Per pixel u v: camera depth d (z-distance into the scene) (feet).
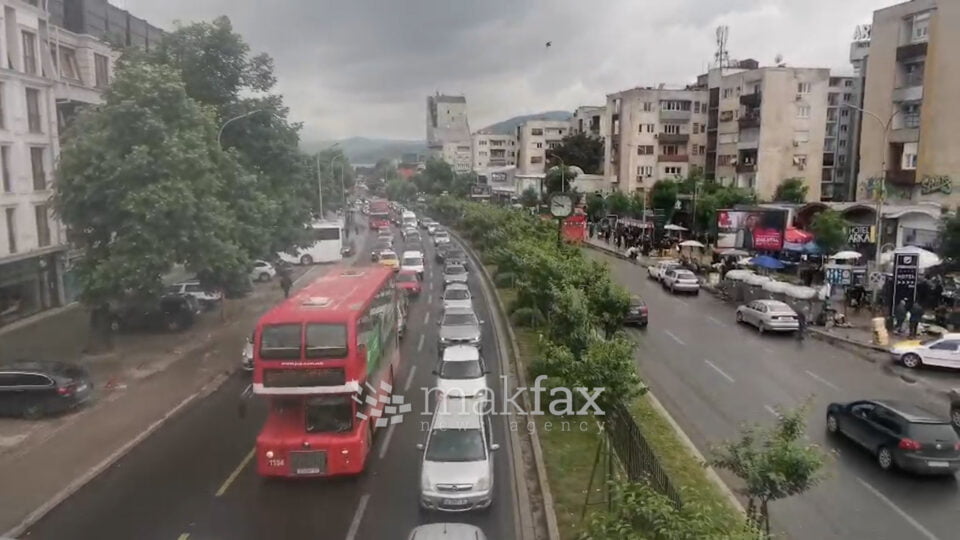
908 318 103.24
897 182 151.84
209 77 118.11
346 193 374.63
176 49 116.67
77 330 108.78
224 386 82.79
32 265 118.11
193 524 48.73
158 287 87.51
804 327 104.32
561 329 68.95
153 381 83.30
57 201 87.66
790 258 151.23
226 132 119.44
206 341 102.94
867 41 252.62
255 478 56.54
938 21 141.90
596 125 352.08
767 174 233.14
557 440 62.13
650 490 29.86
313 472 54.24
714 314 123.24
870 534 46.21
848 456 59.31
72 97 127.75
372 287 67.41
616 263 191.42
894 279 104.78
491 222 199.11
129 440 64.44
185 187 85.30
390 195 497.46
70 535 47.09
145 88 86.79
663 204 218.59
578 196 269.85
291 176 129.08
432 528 40.27
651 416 67.05
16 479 55.83
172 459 60.54
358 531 47.67
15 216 112.68
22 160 113.60
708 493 49.16
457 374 71.87
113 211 85.40
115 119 85.97
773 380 81.51
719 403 72.54
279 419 55.98
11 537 43.11
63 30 131.34
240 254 94.27
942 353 85.92
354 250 221.46
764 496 36.55
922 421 55.06
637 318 110.22
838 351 96.37
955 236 112.16
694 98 274.77
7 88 109.91
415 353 96.53
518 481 55.47
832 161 262.26
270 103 123.65
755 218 153.07
